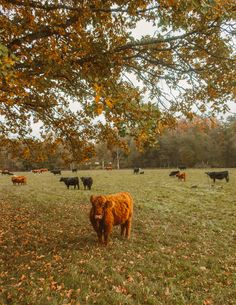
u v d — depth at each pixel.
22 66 6.68
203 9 5.23
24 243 9.35
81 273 7.01
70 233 10.70
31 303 5.50
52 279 6.58
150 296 6.12
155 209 16.69
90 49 7.26
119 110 4.96
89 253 8.41
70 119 10.07
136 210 16.09
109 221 9.12
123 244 9.59
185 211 16.55
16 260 7.76
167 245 10.05
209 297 6.35
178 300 6.10
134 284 6.60
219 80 8.32
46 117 10.12
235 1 6.79
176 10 6.17
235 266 8.34
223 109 8.45
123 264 7.79
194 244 10.27
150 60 8.36
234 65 8.00
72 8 6.74
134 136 5.41
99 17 6.99
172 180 37.97
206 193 24.55
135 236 10.68
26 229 11.16
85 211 15.34
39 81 6.51
